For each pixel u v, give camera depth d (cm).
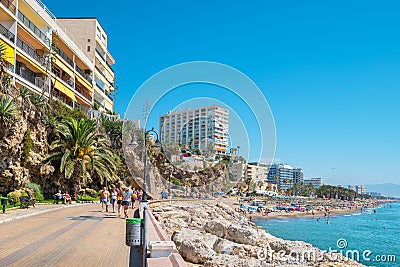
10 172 3066
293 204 12069
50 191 3766
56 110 4250
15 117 2975
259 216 7719
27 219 2033
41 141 3638
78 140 3919
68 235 1436
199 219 2517
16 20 3719
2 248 1124
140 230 774
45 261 956
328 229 5772
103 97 7006
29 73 4272
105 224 1861
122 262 976
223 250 1304
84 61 5806
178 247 1244
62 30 5106
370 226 6612
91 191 4409
